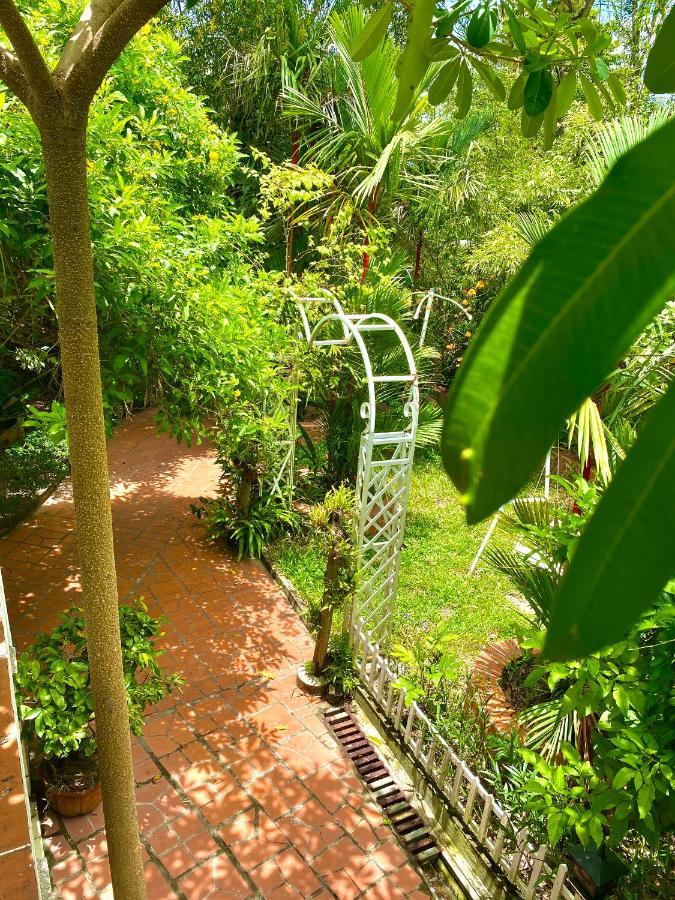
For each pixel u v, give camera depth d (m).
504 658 5.30
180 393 4.66
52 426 3.83
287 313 7.11
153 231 4.25
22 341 4.80
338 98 8.01
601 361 0.31
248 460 6.46
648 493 0.31
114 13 1.39
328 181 7.05
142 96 5.52
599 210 0.31
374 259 8.17
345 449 7.90
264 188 7.09
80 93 1.46
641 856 3.02
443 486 8.85
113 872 2.30
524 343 0.32
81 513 1.88
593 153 3.46
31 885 1.65
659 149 0.30
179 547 6.74
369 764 4.25
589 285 0.31
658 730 2.50
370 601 4.98
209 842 3.65
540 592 3.80
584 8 1.42
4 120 3.64
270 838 3.71
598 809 2.47
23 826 1.82
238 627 5.57
